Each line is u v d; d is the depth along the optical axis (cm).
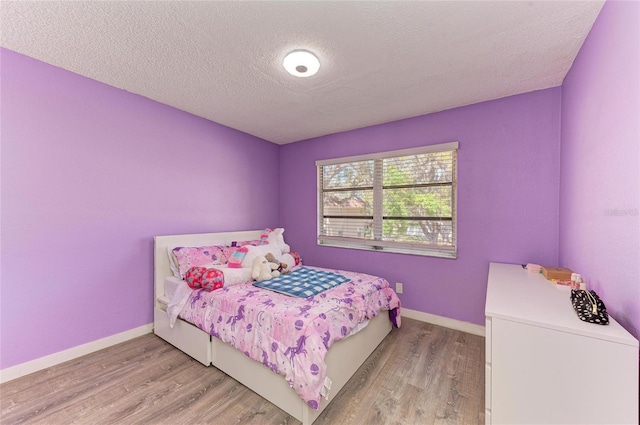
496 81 212
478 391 169
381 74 202
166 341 236
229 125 325
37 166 192
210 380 181
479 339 241
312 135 365
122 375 186
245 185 355
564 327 100
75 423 142
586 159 154
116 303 234
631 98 103
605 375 94
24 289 187
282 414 151
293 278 235
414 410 153
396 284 300
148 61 189
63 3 134
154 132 259
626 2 107
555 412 102
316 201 371
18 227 185
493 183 246
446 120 269
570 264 187
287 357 147
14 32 158
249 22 147
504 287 157
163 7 136
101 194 225
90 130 217
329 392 157
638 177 98
